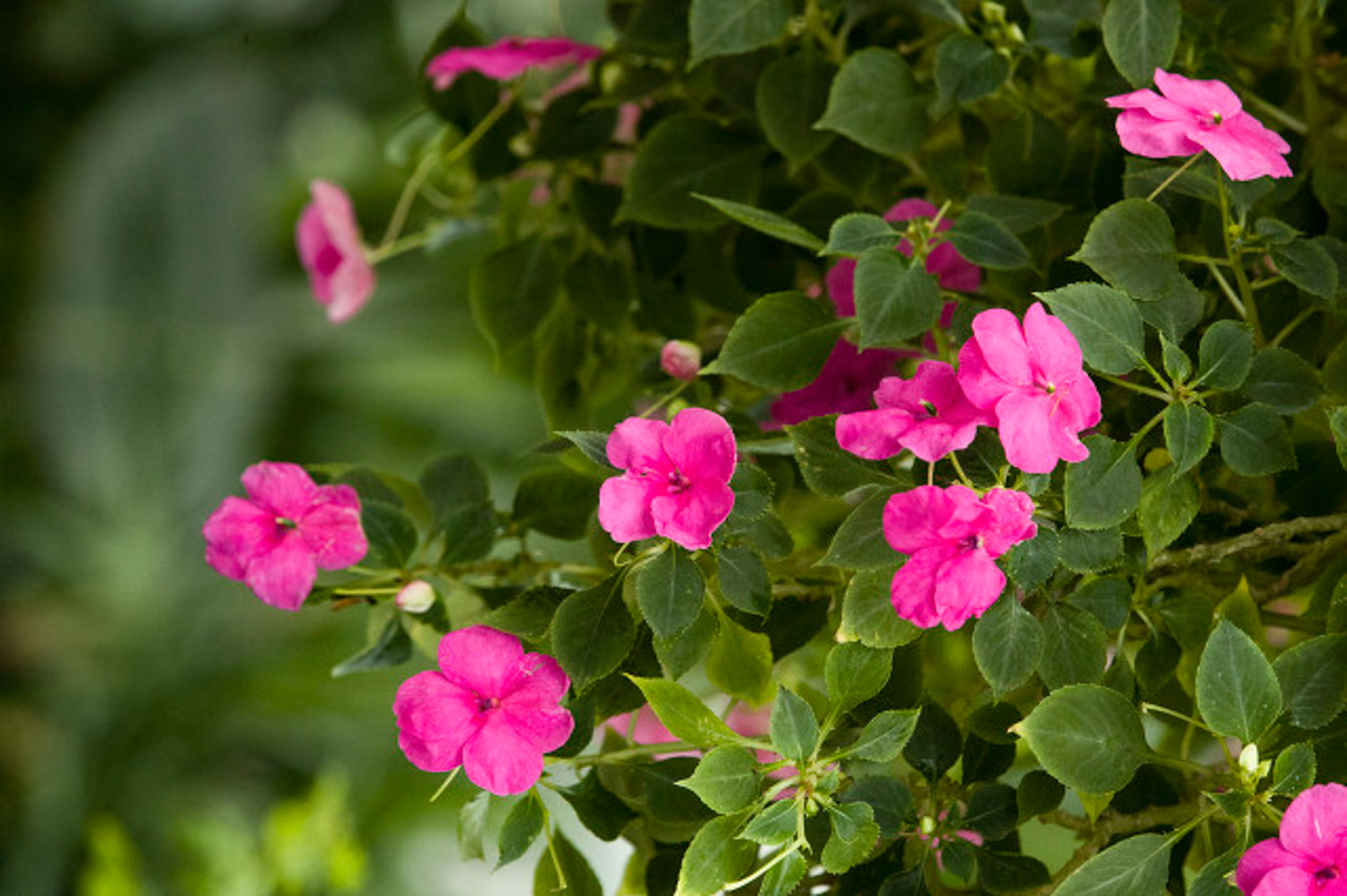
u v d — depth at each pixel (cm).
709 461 124
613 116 146
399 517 135
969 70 135
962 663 139
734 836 125
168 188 437
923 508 122
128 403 414
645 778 130
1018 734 126
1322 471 133
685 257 145
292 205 435
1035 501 125
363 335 421
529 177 150
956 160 138
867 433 123
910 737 127
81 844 339
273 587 130
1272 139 127
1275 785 123
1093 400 123
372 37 444
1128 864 123
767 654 130
